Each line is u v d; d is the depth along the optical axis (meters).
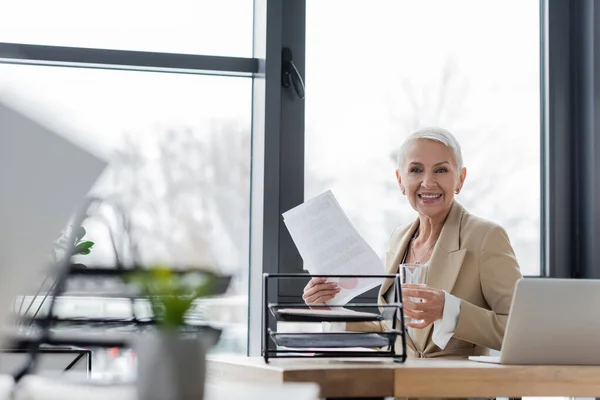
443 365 1.69
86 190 1.15
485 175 3.02
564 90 3.04
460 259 2.30
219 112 2.89
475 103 3.03
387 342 1.76
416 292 2.03
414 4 3.01
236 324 2.85
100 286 2.75
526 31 3.05
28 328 2.64
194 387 1.09
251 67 2.85
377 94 2.95
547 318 1.76
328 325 2.38
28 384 1.29
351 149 2.92
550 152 3.03
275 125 2.77
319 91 2.91
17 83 2.77
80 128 2.80
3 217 1.11
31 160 1.12
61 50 2.73
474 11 3.05
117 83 2.83
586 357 1.80
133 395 1.13
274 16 2.79
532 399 2.78
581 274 3.00
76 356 1.99
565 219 3.02
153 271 1.14
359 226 2.92
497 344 2.10
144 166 2.84
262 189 2.76
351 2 2.96
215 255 2.86
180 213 2.85
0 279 1.10
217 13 2.87
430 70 3.00
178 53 2.81
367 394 1.58
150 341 1.09
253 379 1.63
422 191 2.45
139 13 2.82
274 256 2.73
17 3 2.74
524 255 3.02
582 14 3.04
